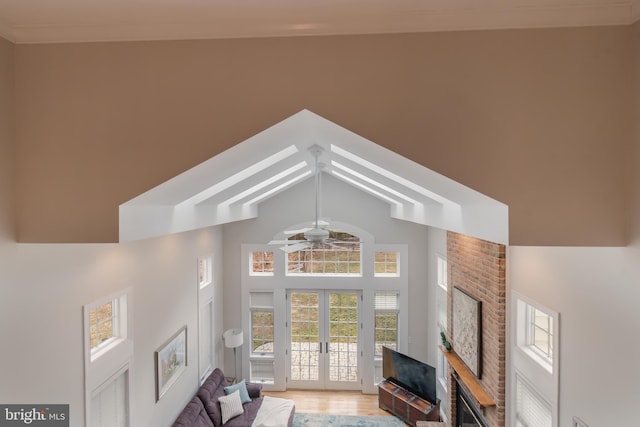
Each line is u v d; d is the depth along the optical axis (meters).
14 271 2.22
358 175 4.19
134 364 3.81
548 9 1.60
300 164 3.91
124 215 1.86
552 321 3.04
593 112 1.63
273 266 6.91
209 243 6.22
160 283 4.43
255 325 7.00
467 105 1.67
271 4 1.54
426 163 1.68
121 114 1.74
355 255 6.90
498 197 1.66
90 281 3.06
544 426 3.12
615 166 1.63
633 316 2.04
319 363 6.92
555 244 1.65
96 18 1.66
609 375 2.27
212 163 1.94
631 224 1.60
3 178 1.71
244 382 5.91
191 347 5.40
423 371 5.58
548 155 1.65
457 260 4.91
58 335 2.65
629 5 1.57
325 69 1.69
